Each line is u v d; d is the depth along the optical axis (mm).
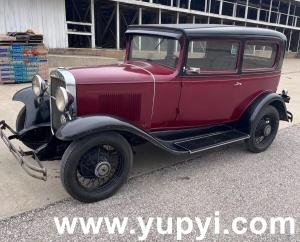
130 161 3564
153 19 18250
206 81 4184
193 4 20391
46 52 9516
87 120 3188
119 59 14508
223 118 4641
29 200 3402
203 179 4035
